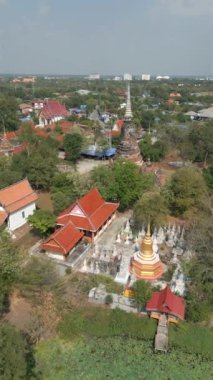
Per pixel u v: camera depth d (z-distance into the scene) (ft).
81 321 118.01
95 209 174.91
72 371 101.76
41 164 224.74
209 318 120.78
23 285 129.29
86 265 147.64
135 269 138.10
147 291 121.70
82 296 129.49
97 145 323.37
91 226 162.30
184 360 107.45
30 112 564.30
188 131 329.72
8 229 168.14
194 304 118.83
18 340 87.86
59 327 115.85
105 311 123.13
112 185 195.52
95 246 162.81
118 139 325.42
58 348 109.81
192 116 529.04
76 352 108.68
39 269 134.00
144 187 202.08
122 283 137.49
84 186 204.64
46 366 102.73
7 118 403.13
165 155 315.58
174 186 190.70
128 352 109.50
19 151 275.39
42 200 219.41
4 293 120.57
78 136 300.40
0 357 80.59
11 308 124.36
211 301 122.72
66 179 213.87
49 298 122.11
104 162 304.30
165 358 107.76
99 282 137.18
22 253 138.21
